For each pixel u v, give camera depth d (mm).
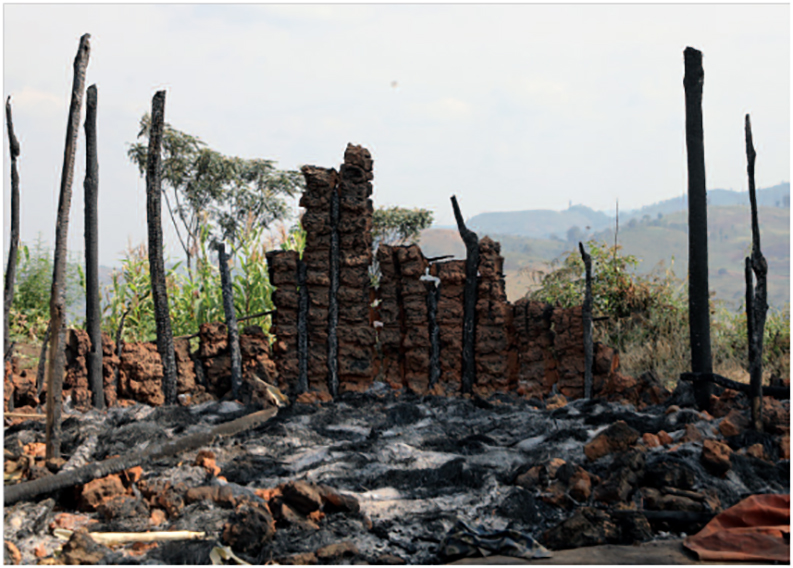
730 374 10836
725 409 7285
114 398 7898
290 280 8805
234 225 24984
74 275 13266
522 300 8852
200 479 5324
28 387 7418
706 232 7789
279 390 8500
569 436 6613
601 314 13039
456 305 8773
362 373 8688
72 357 7719
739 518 4633
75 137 5758
